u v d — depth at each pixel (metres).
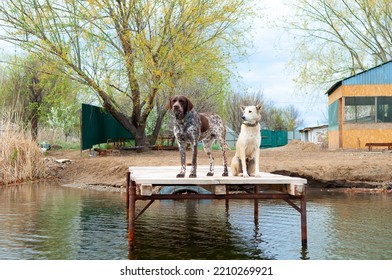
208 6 23.84
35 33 22.92
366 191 15.05
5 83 28.16
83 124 23.34
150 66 23.00
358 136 27.11
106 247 7.83
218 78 25.11
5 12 22.80
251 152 8.04
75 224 9.81
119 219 10.42
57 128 34.75
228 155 22.88
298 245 7.97
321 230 9.15
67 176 19.55
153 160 19.42
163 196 7.66
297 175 16.12
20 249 7.69
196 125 7.87
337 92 28.69
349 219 10.26
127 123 26.58
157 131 29.67
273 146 48.22
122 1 23.23
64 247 7.83
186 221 10.22
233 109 53.31
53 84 30.00
